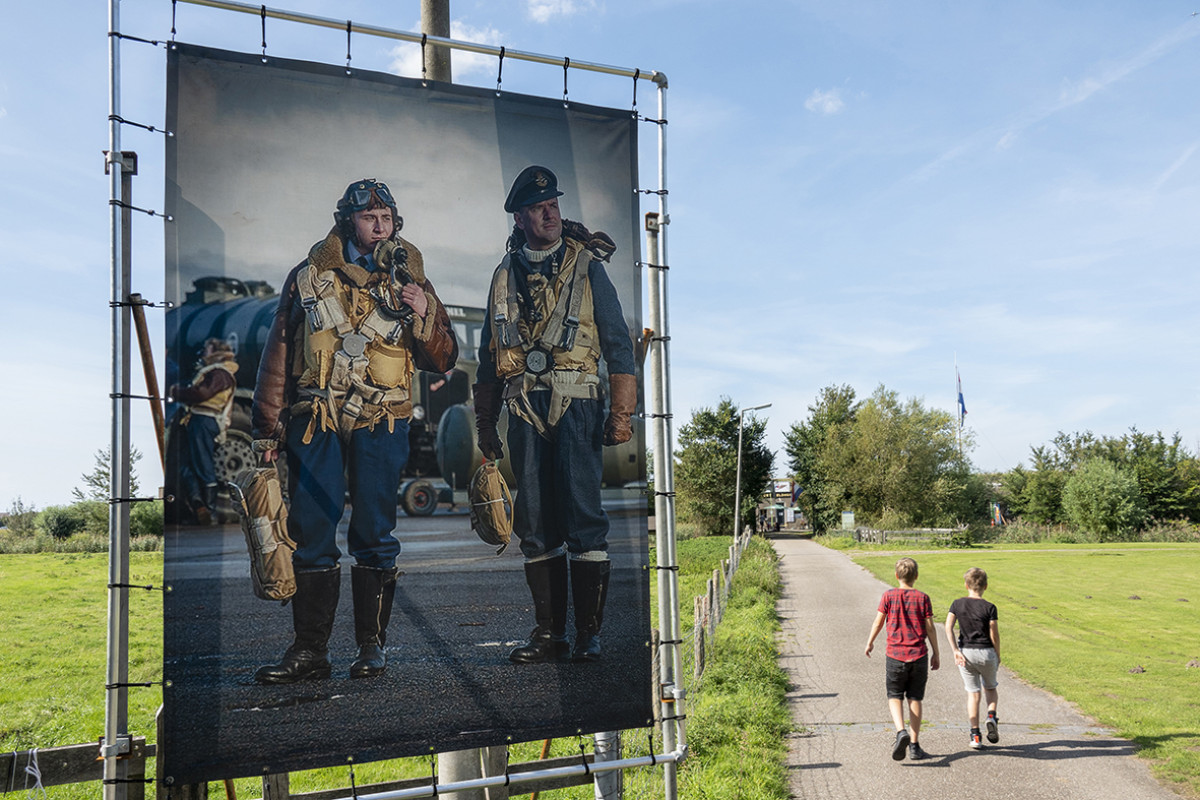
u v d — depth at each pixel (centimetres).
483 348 501
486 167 510
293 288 459
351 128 479
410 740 459
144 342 439
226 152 451
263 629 437
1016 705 1009
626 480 525
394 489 473
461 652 476
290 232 462
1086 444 6831
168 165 438
